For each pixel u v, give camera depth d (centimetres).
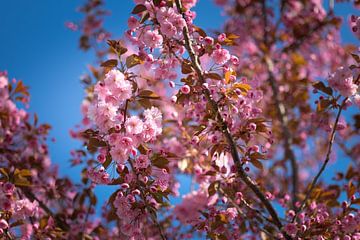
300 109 740
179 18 378
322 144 677
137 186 369
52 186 585
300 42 801
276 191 537
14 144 616
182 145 511
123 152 346
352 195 411
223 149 391
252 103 412
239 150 391
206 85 373
